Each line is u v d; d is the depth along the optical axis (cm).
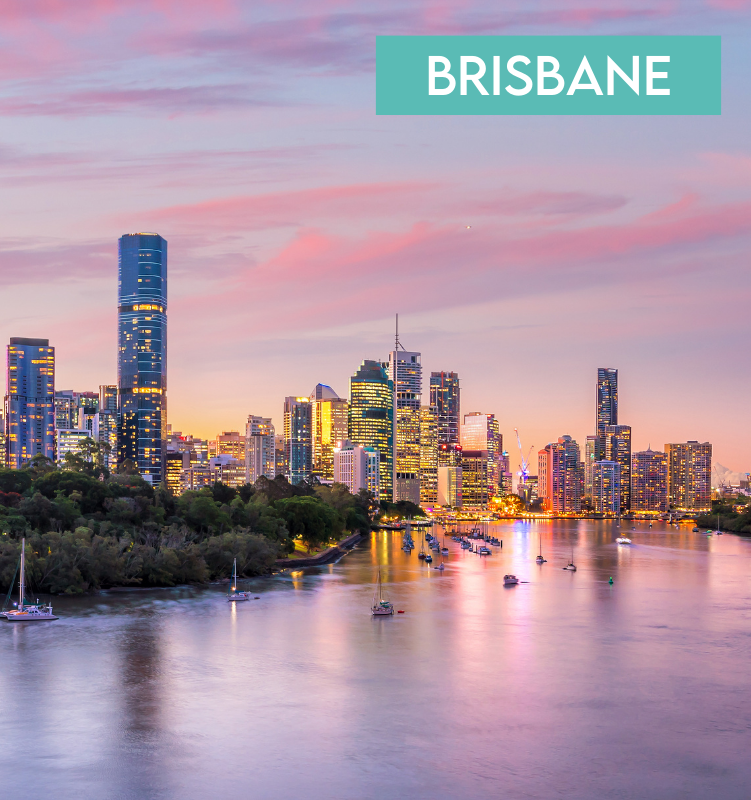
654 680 15300
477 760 11456
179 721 12825
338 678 15250
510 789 10581
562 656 17100
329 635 18888
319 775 10938
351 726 12706
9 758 11406
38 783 10669
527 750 11819
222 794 10400
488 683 15038
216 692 14288
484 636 19075
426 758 11512
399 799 10294
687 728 12738
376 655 17012
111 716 13000
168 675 15262
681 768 11262
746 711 13550
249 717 13062
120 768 11112
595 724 12888
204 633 18750
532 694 14388
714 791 10600
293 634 18862
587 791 10556
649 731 12600
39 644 17350
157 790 10494
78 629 18812
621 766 11306
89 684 14625
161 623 19688
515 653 17350
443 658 16838
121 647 17225
